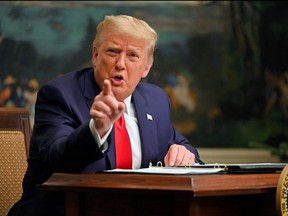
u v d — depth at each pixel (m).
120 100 2.81
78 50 7.34
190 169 2.35
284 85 8.04
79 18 7.35
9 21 7.15
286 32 8.09
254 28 8.01
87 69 2.96
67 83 2.82
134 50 2.75
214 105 7.87
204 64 7.85
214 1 7.89
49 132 2.58
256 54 8.00
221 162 7.84
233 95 7.92
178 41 7.77
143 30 2.77
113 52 2.75
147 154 2.98
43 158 2.50
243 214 2.21
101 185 2.12
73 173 2.31
